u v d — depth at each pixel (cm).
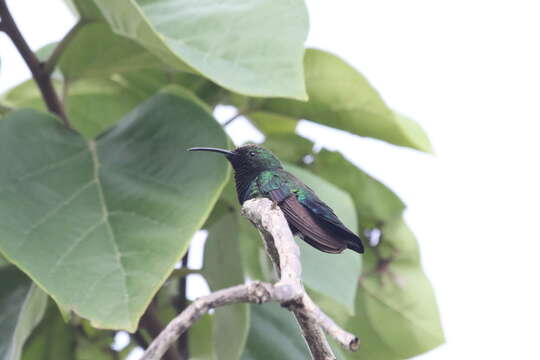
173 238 611
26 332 689
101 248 607
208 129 679
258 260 906
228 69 626
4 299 720
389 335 920
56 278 584
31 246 602
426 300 919
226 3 670
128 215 634
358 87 804
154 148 684
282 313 849
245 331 729
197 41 652
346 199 803
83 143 701
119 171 674
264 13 654
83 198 648
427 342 913
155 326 805
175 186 650
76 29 752
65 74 788
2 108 822
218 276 787
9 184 648
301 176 801
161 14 683
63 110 766
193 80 882
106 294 578
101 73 791
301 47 629
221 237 784
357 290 922
